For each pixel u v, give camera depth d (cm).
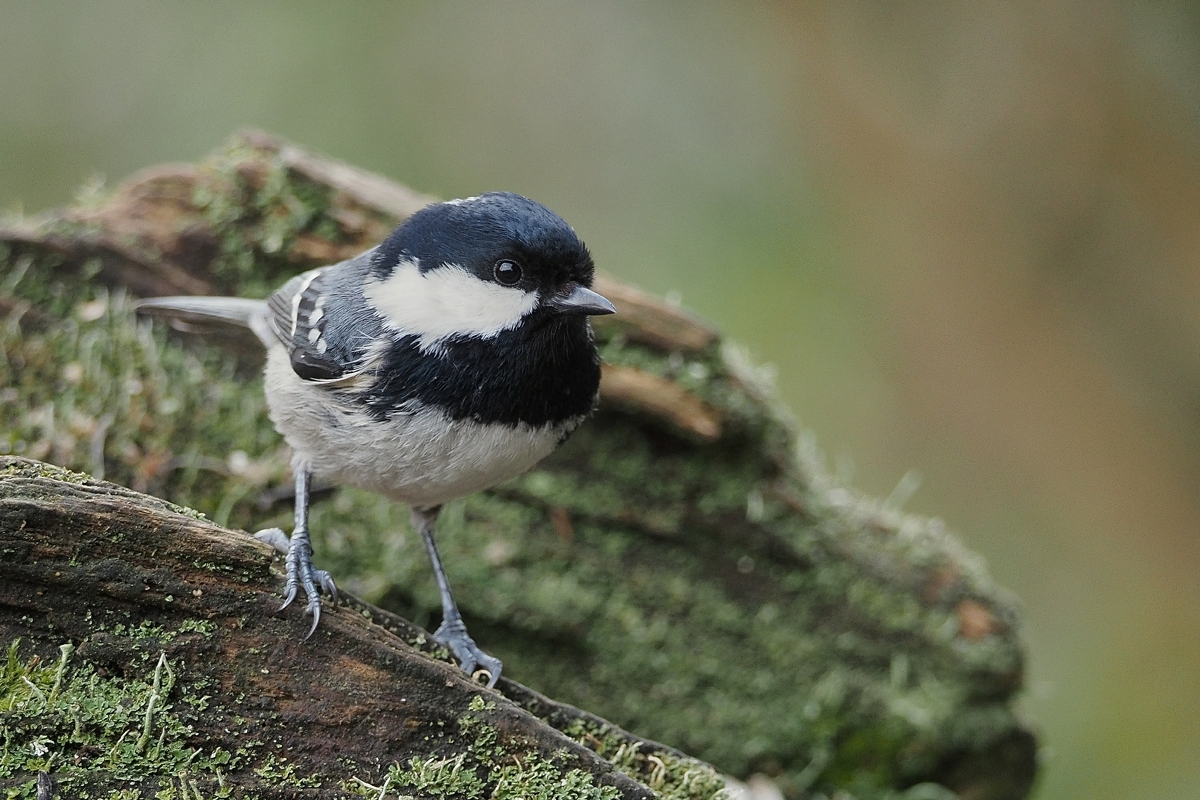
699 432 971
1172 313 1602
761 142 1647
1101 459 1606
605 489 994
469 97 1596
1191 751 1333
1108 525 1584
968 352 1639
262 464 935
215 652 549
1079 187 1625
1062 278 1641
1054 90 1614
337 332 678
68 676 523
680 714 971
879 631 1008
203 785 527
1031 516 1588
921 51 1647
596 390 718
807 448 1078
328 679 564
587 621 967
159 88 1541
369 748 562
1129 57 1595
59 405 909
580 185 1596
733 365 998
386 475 694
